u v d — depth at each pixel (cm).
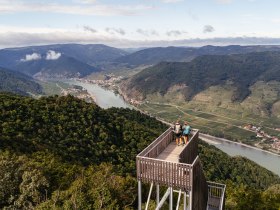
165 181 2312
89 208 3894
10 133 7700
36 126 8781
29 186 4147
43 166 5300
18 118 8762
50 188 4619
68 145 8662
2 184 4288
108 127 10706
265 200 5094
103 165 6488
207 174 11875
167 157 2600
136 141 10600
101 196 4131
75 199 3859
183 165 2230
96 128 10112
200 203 2600
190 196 2252
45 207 3728
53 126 9150
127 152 9675
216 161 14162
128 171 8425
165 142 2848
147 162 2342
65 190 4375
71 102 11119
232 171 13988
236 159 15788
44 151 7438
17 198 4216
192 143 2717
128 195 4741
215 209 3403
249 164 15388
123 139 10438
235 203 5444
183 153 2402
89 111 10944
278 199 5075
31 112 9319
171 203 2356
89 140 9331
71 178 5125
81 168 5944
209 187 3678
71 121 9794
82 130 9662
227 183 10088
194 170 2288
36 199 4044
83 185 4359
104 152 9012
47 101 10762
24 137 7756
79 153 8456
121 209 4475
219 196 3619
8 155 5403
